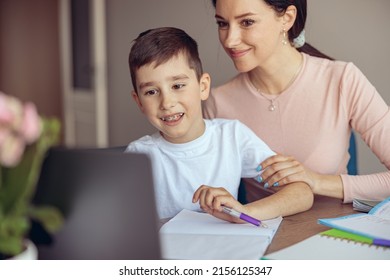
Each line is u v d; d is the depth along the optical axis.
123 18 3.21
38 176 0.77
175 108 1.39
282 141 1.69
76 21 3.87
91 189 0.76
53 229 0.72
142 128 3.21
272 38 1.46
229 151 1.52
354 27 2.16
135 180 0.74
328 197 1.45
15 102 0.66
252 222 1.13
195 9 2.64
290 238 1.08
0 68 5.48
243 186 1.66
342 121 1.63
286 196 1.28
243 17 1.41
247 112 1.72
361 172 2.23
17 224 0.68
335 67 1.64
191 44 1.44
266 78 1.65
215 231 1.10
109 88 3.45
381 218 1.14
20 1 5.26
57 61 4.98
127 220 0.75
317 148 1.65
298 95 1.65
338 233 1.06
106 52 3.44
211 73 2.59
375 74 2.14
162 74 1.37
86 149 0.77
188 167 1.50
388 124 1.56
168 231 1.11
